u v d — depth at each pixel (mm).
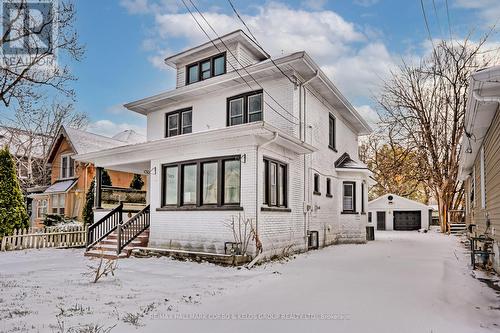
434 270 9453
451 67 28016
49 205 26078
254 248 10469
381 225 32812
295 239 13055
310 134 14422
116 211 14875
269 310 5824
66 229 17547
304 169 13984
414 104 29078
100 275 8156
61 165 26359
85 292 7000
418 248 15195
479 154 13070
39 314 5449
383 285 7621
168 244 12141
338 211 17594
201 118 15844
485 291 7156
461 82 27250
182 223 11906
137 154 13547
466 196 22797
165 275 8938
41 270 9812
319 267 10000
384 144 37844
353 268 9828
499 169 8383
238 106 14812
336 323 5141
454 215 29016
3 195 15961
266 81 14031
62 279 8438
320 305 6082
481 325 5078
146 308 5883
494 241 9438
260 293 7023
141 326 5004
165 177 12750
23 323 5008
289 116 13273
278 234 11852
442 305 6070
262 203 10930
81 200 23672
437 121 28594
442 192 27797
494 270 9336
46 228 17047
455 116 27141
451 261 11172
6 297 6535
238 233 10703
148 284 7863
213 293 7035
